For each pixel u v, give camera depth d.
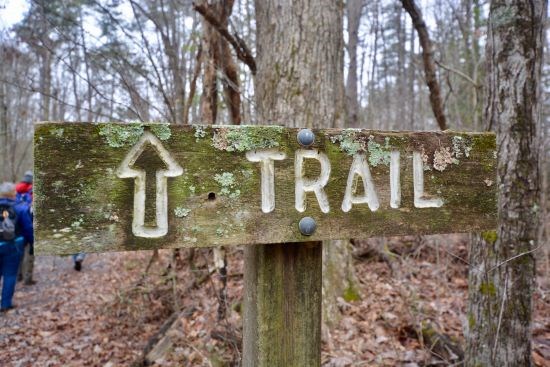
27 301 5.70
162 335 3.81
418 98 14.88
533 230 2.30
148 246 1.02
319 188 1.19
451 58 10.15
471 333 2.49
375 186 1.26
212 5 3.74
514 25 2.26
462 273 5.29
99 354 3.85
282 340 1.26
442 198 1.35
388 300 4.39
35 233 0.93
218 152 1.09
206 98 4.27
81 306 5.29
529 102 2.26
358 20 8.85
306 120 3.24
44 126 0.95
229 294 4.38
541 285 4.36
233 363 3.00
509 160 2.29
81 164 0.97
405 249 6.41
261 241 1.12
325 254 3.69
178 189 1.05
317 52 3.27
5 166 13.55
